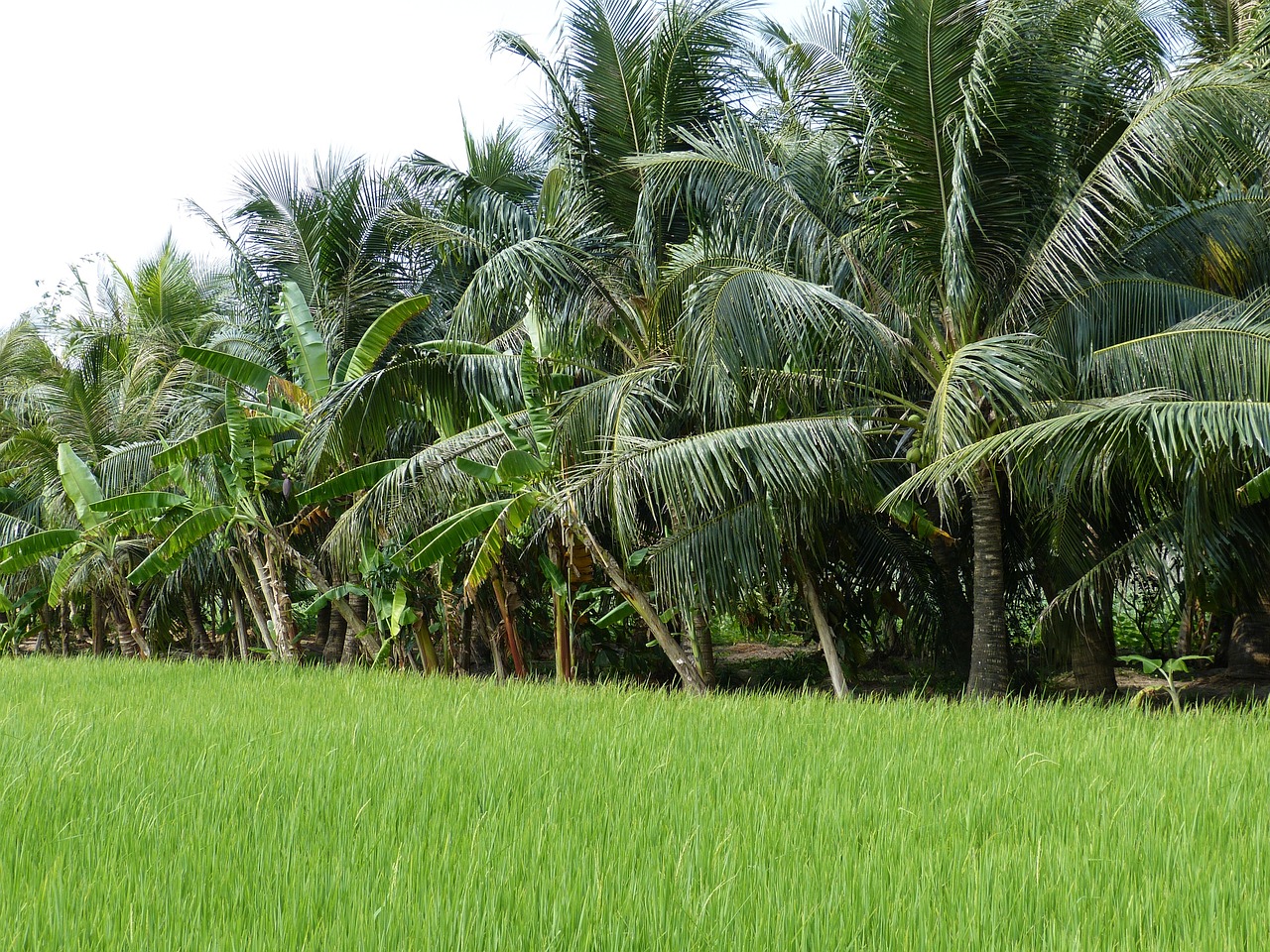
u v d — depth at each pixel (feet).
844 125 36.09
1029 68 31.58
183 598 66.18
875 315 35.14
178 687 33.30
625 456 31.89
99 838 14.05
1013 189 32.76
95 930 10.66
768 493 34.27
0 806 15.29
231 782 17.17
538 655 65.72
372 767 18.85
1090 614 39.93
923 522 35.63
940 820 15.16
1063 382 32.45
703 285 31.42
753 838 14.23
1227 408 24.64
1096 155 34.78
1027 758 19.80
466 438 38.50
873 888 11.98
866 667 55.72
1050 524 37.96
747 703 28.89
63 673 38.81
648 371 35.96
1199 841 14.02
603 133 43.73
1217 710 28.14
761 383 35.81
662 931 10.69
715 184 34.88
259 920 10.93
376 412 38.55
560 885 11.87
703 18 43.06
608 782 17.51
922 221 33.42
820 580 44.27
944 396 29.40
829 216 35.42
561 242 37.93
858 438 32.17
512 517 35.60
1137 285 31.99
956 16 30.42
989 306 34.09
